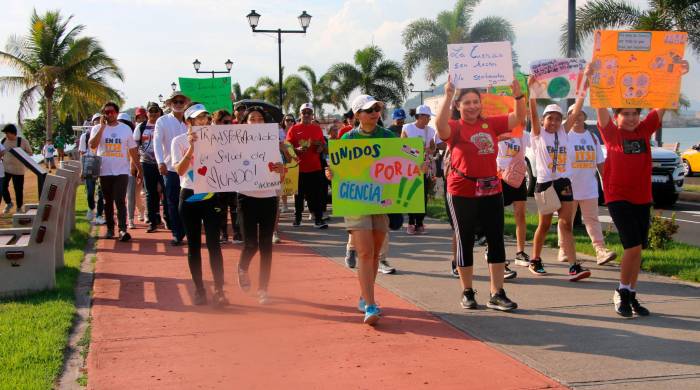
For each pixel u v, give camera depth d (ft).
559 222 25.61
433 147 33.68
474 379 15.01
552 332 18.38
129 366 16.10
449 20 129.08
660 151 58.23
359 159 19.54
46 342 17.08
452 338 17.99
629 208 19.47
